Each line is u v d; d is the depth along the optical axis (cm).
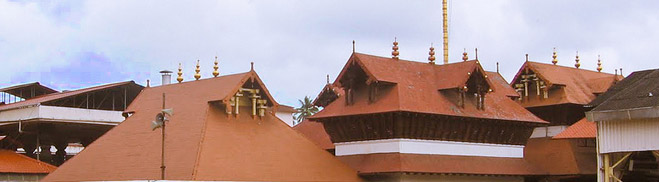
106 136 5172
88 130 7381
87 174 4838
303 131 6353
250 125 5059
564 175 5950
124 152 4916
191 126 4881
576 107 6431
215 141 4756
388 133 5125
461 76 5406
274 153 4931
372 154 5225
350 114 5244
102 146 5078
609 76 6862
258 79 5150
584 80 6756
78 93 7169
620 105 5172
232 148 4778
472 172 5316
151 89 5566
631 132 5159
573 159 6003
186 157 4609
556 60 6794
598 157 5334
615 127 5253
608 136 5288
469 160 5403
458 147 5394
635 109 5031
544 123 5866
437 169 5141
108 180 4675
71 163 5028
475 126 5450
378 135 5194
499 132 5616
